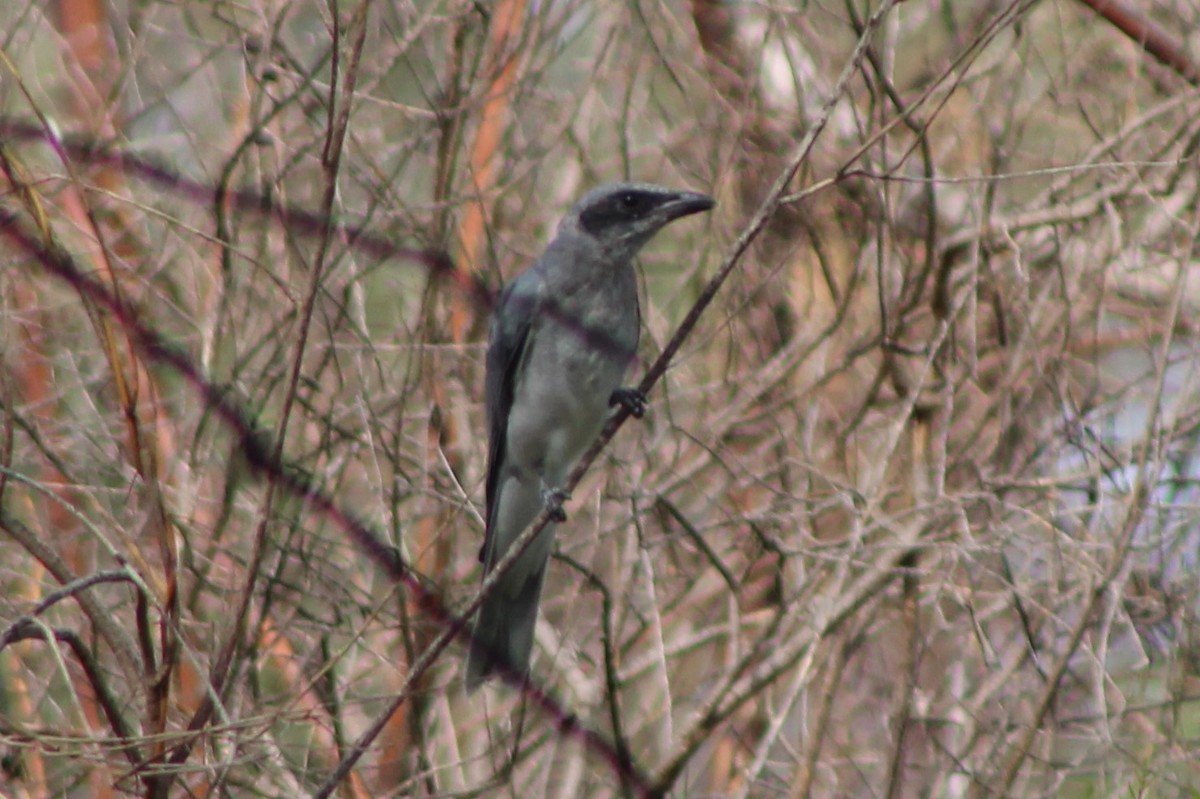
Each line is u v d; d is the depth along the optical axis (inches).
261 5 465.1
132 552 384.2
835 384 547.8
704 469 511.5
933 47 583.2
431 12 492.7
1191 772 434.0
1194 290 511.8
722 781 491.2
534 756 480.4
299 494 428.5
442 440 501.0
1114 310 520.7
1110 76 560.7
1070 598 437.7
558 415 454.0
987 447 502.6
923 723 460.1
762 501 527.2
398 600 437.1
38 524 434.0
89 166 452.4
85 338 466.9
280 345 421.4
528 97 510.0
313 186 471.2
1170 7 550.9
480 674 430.0
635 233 451.5
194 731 334.3
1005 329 500.7
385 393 475.5
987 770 434.9
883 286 506.6
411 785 418.6
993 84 548.4
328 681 415.2
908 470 505.4
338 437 460.1
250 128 439.2
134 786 364.2
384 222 466.6
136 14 509.0
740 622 488.1
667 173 565.3
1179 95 509.4
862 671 501.4
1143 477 416.8
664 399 503.5
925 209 538.6
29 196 365.7
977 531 483.5
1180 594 441.1
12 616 409.7
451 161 484.1
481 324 512.7
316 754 441.1
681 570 528.7
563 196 557.0
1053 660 438.6
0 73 429.1
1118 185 502.9
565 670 484.4
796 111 543.8
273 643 425.7
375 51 511.2
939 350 502.0
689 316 380.2
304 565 427.8
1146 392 489.1
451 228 480.4
